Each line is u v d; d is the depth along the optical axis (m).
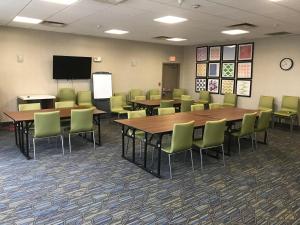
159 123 4.33
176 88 10.56
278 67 7.70
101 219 2.74
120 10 4.72
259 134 6.64
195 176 3.91
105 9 4.68
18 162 4.30
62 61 7.64
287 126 7.58
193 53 10.14
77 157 4.63
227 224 2.70
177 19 5.39
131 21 5.67
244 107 8.62
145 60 9.52
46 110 5.29
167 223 2.70
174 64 10.42
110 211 2.90
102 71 8.59
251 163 4.52
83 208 2.95
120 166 4.25
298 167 4.36
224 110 5.95
